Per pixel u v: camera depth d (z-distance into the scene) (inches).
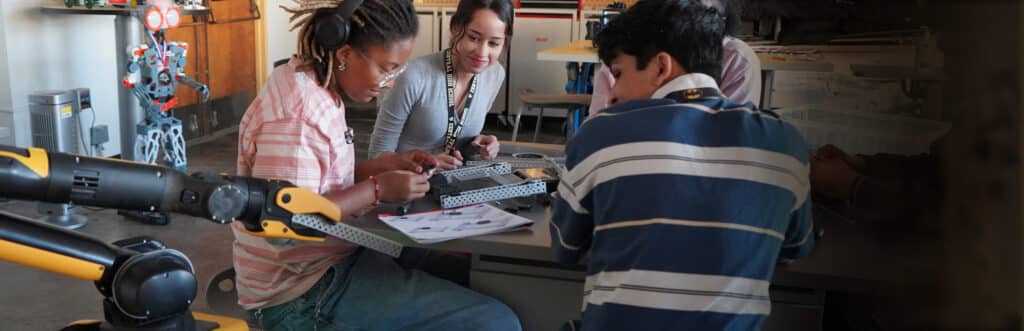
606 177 45.4
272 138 56.7
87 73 182.1
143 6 154.6
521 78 258.2
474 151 87.7
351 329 62.1
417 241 58.7
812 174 59.5
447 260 74.7
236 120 246.7
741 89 90.5
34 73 168.2
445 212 65.7
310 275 62.2
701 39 48.5
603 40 51.4
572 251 50.6
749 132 45.2
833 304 61.3
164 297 26.9
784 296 59.5
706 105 46.6
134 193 27.2
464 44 85.8
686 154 44.4
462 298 62.3
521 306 64.6
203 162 199.5
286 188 31.7
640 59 49.4
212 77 230.1
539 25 252.4
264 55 260.2
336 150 59.9
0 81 163.6
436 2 261.1
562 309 63.8
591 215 48.3
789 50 116.5
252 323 64.6
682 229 43.5
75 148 157.3
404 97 86.4
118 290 26.6
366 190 61.1
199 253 134.3
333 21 55.1
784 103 101.5
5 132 165.8
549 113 264.7
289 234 32.0
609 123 46.5
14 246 25.6
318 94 58.4
